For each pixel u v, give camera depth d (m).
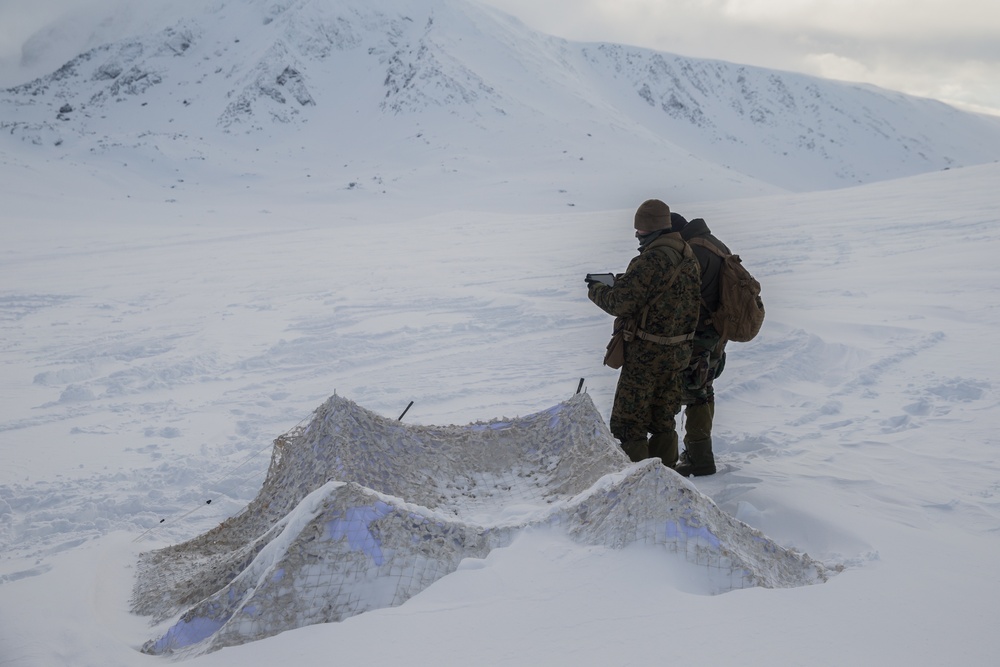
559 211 106.75
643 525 3.07
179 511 4.97
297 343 10.42
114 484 5.48
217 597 2.95
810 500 4.17
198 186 144.88
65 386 8.87
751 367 7.68
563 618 2.72
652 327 4.63
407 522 3.11
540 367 8.49
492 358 9.05
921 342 8.18
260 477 5.50
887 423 5.77
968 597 2.94
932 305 10.02
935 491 4.34
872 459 5.00
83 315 14.48
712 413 5.06
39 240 36.78
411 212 98.75
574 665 2.49
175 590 3.34
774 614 2.76
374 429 3.94
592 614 2.74
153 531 4.51
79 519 4.88
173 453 6.17
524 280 15.99
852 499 4.26
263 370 9.13
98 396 8.18
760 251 17.41
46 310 15.27
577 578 2.93
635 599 2.81
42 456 6.22
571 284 15.12
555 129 197.50
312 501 3.05
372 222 78.44
